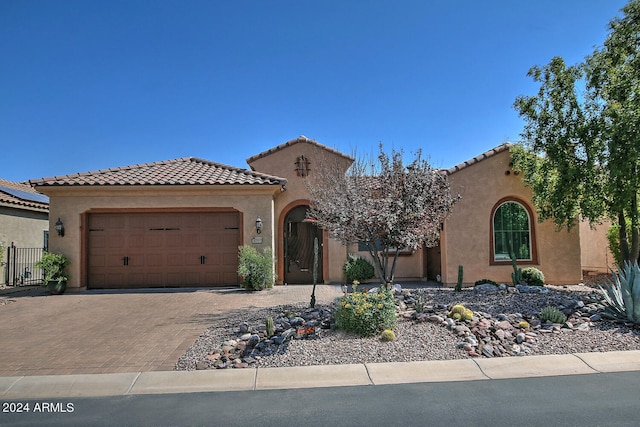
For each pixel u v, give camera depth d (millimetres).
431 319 8938
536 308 9844
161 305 12375
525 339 7961
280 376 6555
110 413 5371
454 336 8047
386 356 7242
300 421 5055
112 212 16156
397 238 9266
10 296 14586
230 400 5750
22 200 20641
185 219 16344
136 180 15922
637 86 11797
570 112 13266
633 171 11789
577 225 16375
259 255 15422
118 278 16094
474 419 5031
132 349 7926
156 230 16266
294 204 17656
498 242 16219
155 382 6391
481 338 7988
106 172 17234
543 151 14016
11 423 5121
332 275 17453
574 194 13297
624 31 12539
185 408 5496
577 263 16266
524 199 16312
